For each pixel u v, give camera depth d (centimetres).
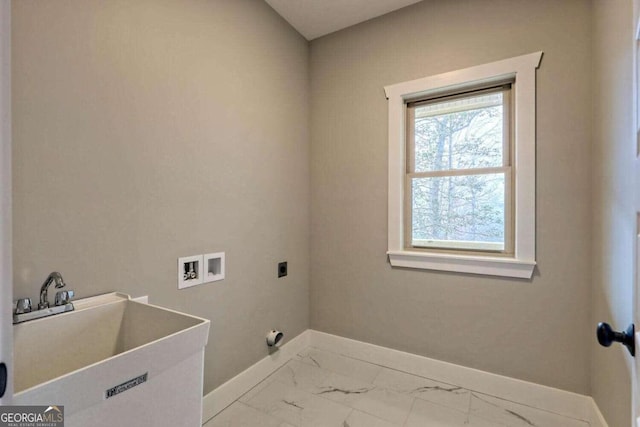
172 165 140
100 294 114
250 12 184
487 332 177
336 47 227
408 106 208
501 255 179
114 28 118
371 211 214
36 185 97
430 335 194
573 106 154
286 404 167
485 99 185
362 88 216
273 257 204
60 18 102
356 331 221
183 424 86
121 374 70
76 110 107
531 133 163
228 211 170
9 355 44
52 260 101
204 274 155
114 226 118
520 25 167
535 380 165
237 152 175
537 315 164
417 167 206
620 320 114
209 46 158
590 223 150
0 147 43
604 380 135
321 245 236
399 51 202
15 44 92
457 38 184
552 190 159
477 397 173
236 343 175
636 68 70
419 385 185
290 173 220
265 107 196
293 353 222
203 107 155
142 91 128
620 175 113
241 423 152
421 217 204
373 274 214
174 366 83
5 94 44
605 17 131
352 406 165
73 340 101
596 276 144
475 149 187
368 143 214
